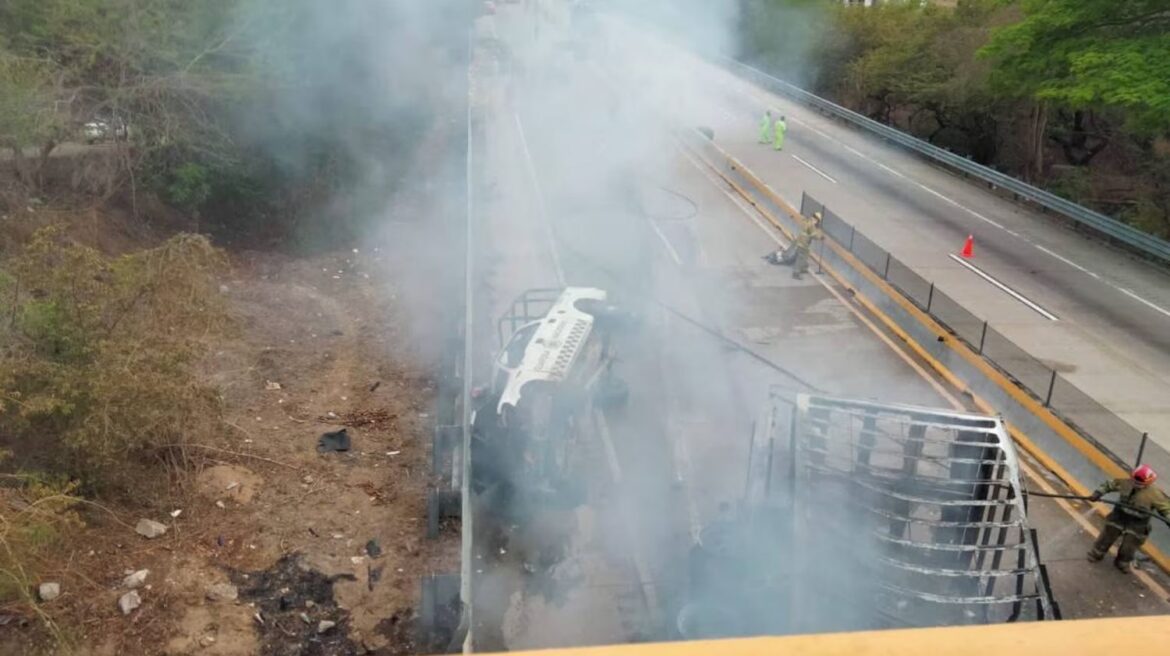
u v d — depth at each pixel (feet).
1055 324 39.27
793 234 48.55
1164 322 40.06
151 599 19.86
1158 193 69.31
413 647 19.79
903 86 83.10
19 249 32.27
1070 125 82.23
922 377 33.55
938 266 46.47
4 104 32.71
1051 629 3.45
